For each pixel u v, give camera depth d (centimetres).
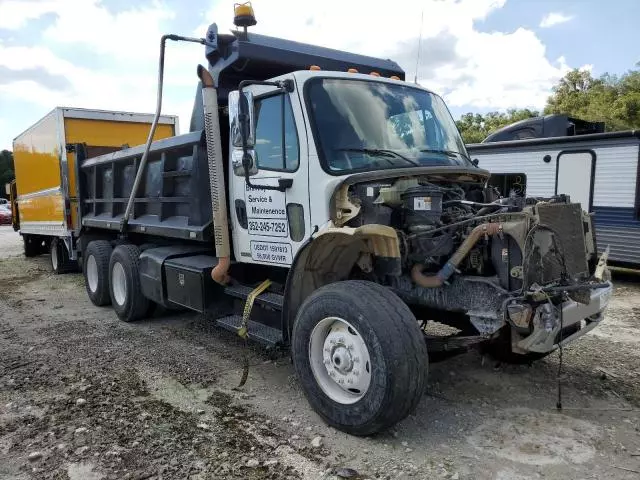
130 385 484
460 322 472
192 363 543
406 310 360
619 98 2770
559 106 3256
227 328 489
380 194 406
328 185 410
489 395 454
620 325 672
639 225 936
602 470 337
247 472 339
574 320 392
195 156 563
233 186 518
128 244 741
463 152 523
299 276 434
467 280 393
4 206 3425
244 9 499
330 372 390
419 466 343
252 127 425
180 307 607
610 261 980
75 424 405
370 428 361
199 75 498
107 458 356
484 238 388
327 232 387
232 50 505
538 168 1070
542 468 340
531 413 418
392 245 376
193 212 580
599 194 985
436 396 452
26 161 1257
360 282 383
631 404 435
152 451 364
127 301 695
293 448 367
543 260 375
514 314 359
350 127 443
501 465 344
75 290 966
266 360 549
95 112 1030
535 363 529
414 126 489
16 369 529
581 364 526
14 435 389
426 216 410
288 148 448
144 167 686
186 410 430
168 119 1127
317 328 393
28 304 844
